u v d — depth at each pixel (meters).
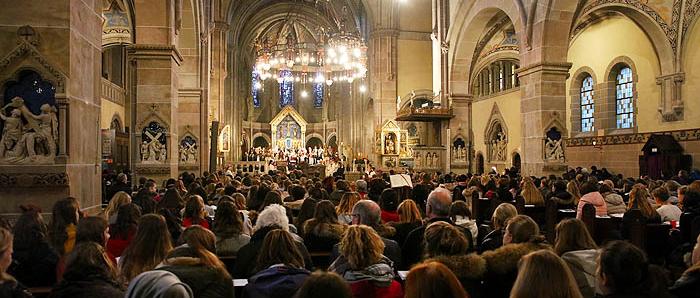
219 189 13.03
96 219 4.98
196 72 22.31
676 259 7.56
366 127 41.50
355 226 4.75
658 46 22.72
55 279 5.14
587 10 23.09
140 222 4.80
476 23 27.20
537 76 20.20
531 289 3.12
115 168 27.61
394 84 37.34
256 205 10.78
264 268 4.81
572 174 18.66
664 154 21.80
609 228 9.62
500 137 36.78
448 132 29.09
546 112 19.98
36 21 8.56
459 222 7.98
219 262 4.46
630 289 3.53
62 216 5.99
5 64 8.42
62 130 8.52
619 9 23.80
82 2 9.28
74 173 8.89
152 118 15.92
